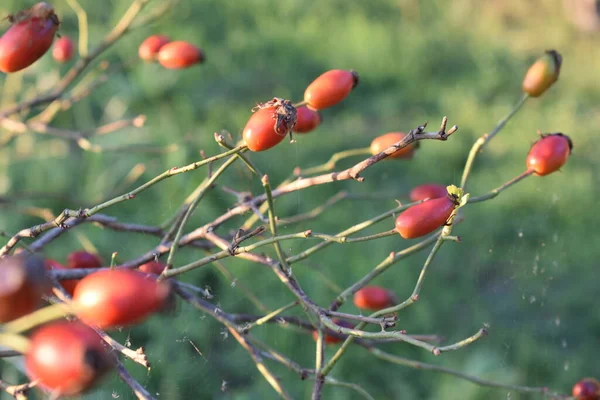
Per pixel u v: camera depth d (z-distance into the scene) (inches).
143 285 38.2
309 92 67.7
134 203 158.4
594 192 205.6
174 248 59.1
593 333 160.2
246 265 138.9
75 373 35.5
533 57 308.7
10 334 37.9
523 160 219.9
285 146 198.7
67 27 223.3
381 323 57.7
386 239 170.4
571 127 243.8
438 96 261.9
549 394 82.0
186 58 89.0
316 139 211.9
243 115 210.1
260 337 131.4
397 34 299.1
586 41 329.1
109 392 87.5
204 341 118.9
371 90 263.1
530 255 179.8
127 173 164.7
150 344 114.5
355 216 180.2
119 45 209.9
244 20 286.0
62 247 135.5
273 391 125.0
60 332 36.6
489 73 280.2
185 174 150.3
